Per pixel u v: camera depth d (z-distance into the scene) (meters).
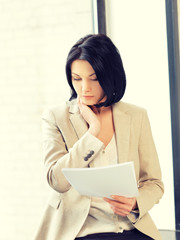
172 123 3.38
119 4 3.47
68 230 1.88
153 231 1.91
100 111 2.05
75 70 1.90
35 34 4.63
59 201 1.93
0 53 4.78
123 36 3.48
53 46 4.59
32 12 4.61
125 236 1.87
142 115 2.08
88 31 3.73
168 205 3.42
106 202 1.91
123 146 1.97
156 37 3.42
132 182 1.66
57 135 1.99
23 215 4.90
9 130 4.88
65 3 4.46
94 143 1.88
